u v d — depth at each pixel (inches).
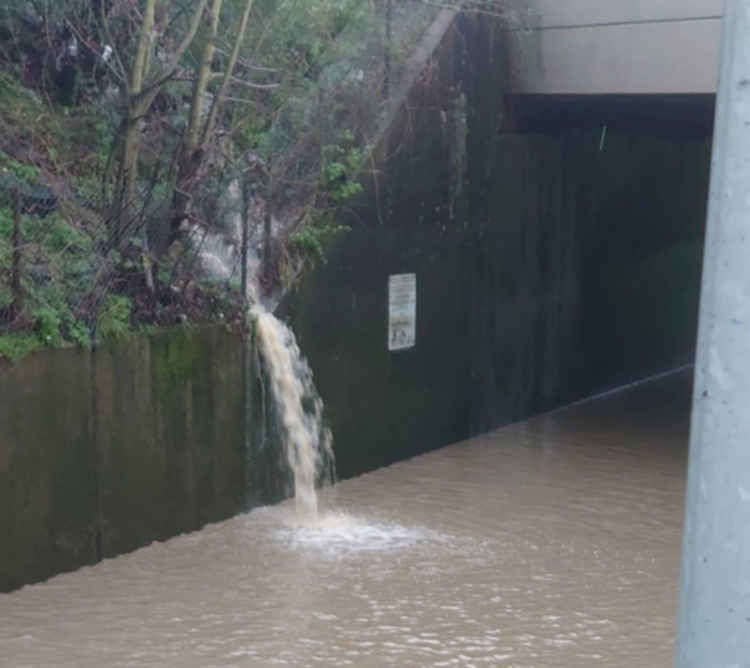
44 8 535.8
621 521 499.2
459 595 407.2
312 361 519.2
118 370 417.7
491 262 637.3
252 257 504.1
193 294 462.9
